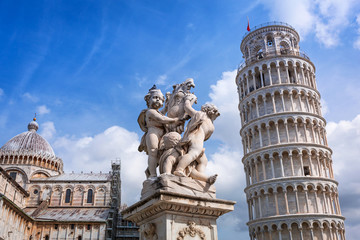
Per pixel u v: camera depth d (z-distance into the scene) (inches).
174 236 198.8
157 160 247.0
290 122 2251.5
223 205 219.6
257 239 2054.6
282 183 2049.7
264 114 2309.3
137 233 3088.1
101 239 2696.9
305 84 2407.7
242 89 2596.0
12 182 2842.0
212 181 228.8
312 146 2153.1
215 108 269.1
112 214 2965.1
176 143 239.0
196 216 213.6
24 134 3631.9
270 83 2352.4
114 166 3565.5
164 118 253.6
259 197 2105.1
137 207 223.9
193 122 242.7
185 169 232.1
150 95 271.9
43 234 2701.8
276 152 2146.9
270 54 2495.1
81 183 3265.3
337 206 2103.8
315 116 2293.3
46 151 3545.8
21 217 2549.2
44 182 3228.3
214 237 215.2
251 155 2255.2
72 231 2721.5
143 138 271.0
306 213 1956.2
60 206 3134.8
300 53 2551.7
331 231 1937.7
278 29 2586.1
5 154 3284.9
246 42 2679.6
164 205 199.3
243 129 2428.6
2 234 2193.7
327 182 2076.8
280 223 1951.3
